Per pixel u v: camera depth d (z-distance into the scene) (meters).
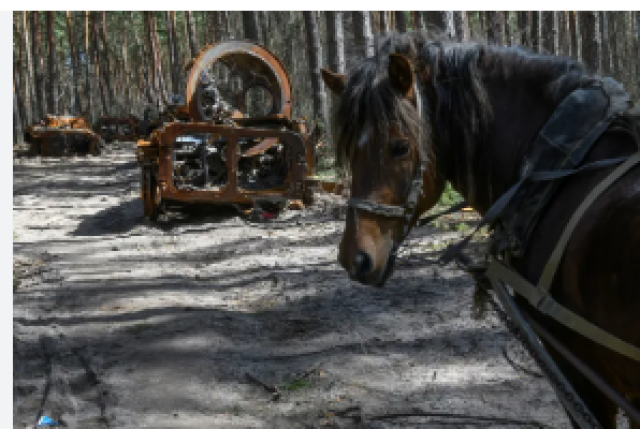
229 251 7.91
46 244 8.89
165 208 10.29
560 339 2.09
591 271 1.89
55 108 41.16
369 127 2.24
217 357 4.32
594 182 2.00
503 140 2.31
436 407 3.52
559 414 3.37
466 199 2.44
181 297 5.85
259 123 10.98
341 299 5.57
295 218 9.89
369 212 2.25
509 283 2.15
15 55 44.66
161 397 3.72
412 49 2.37
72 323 5.10
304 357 4.32
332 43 14.18
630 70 25.08
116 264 7.43
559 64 2.27
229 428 3.36
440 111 2.32
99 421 3.46
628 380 1.89
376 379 3.92
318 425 3.38
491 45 2.42
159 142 9.41
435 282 5.80
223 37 30.84
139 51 51.56
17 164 23.75
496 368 3.99
